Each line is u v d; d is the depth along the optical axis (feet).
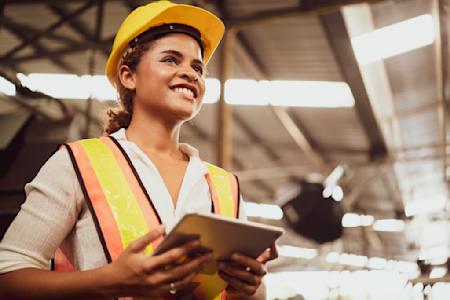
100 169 4.98
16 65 22.40
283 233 4.42
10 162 12.94
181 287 4.30
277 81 26.78
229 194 5.59
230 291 4.96
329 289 45.62
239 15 21.50
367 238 46.01
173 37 5.64
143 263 4.11
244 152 35.42
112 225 4.74
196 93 5.59
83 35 22.54
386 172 35.01
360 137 31.50
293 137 31.96
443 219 41.29
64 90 23.81
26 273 4.51
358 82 24.86
